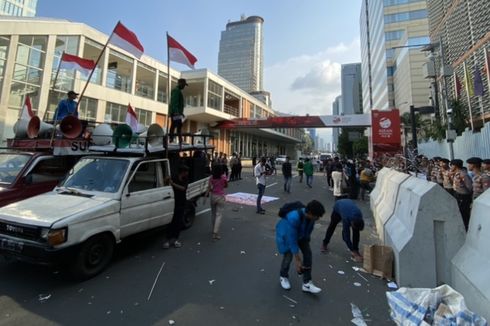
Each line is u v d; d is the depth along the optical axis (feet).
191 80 103.09
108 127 22.86
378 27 189.98
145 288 12.84
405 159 31.60
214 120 111.55
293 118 92.58
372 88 225.56
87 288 12.67
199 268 15.28
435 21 74.43
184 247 18.67
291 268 15.53
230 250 18.29
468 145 38.83
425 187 13.47
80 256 13.10
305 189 51.78
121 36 25.49
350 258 17.31
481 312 8.86
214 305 11.53
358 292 12.87
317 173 102.58
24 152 19.34
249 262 16.30
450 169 23.84
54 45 58.34
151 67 89.10
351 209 17.07
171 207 19.16
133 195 16.17
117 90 75.10
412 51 133.28
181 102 24.79
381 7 175.63
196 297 12.14
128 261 16.03
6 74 50.31
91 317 10.46
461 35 57.98
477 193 19.61
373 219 28.25
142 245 18.97
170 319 10.45
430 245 12.60
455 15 60.54
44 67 56.49
